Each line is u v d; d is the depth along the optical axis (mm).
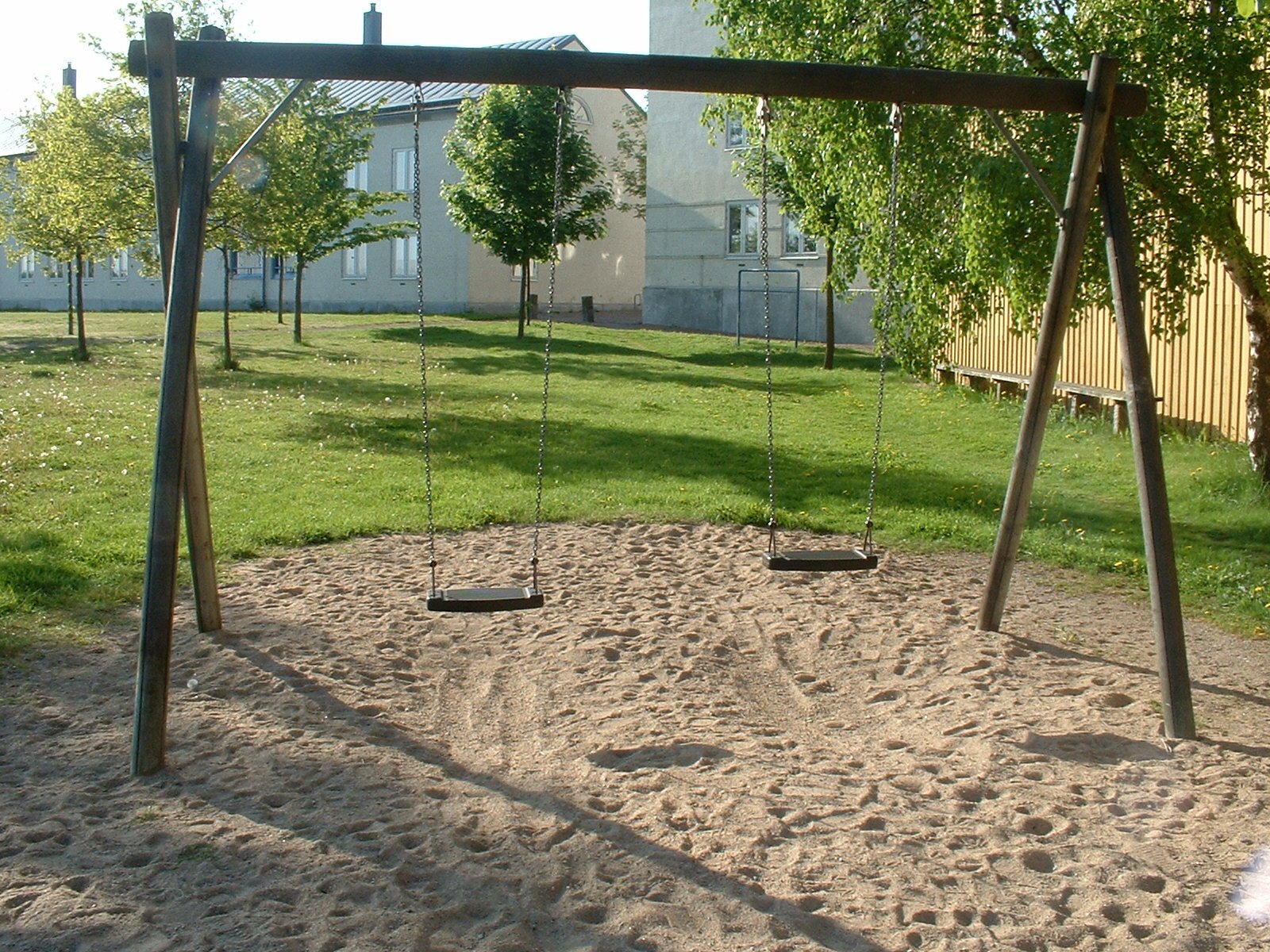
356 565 8242
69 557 7902
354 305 39438
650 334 30984
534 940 3547
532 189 27391
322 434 13617
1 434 12641
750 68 6027
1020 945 3592
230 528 8961
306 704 5559
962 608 7539
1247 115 9328
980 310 10164
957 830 4371
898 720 5660
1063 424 15352
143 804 4461
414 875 3904
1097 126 6199
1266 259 10602
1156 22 9008
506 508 9977
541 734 5355
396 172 37688
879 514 10180
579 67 5887
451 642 6707
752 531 9531
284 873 3904
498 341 27203
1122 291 6105
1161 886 3975
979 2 9297
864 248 10664
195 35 19359
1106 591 8102
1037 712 5711
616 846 4148
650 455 12820
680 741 5234
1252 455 11164
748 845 4168
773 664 6457
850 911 3760
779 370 23188
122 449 12141
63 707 5477
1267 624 7344
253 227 18672
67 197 18438
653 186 34656
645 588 7871
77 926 3539
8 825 4242
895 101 6219
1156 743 5336
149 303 43750
